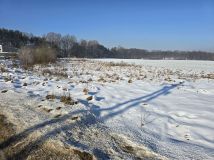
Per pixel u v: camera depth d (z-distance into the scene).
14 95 9.74
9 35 113.69
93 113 7.91
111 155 5.39
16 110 7.86
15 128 6.57
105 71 23.45
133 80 16.16
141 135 6.44
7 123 6.89
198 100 10.53
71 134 6.26
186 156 5.37
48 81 13.84
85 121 7.13
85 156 5.32
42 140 5.92
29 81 13.50
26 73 17.75
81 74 19.62
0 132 6.45
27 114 7.50
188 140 6.29
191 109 8.89
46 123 6.82
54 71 20.02
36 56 30.41
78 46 119.75
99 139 6.12
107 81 15.20
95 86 12.67
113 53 137.12
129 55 136.38
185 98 10.90
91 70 24.12
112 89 12.16
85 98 9.68
